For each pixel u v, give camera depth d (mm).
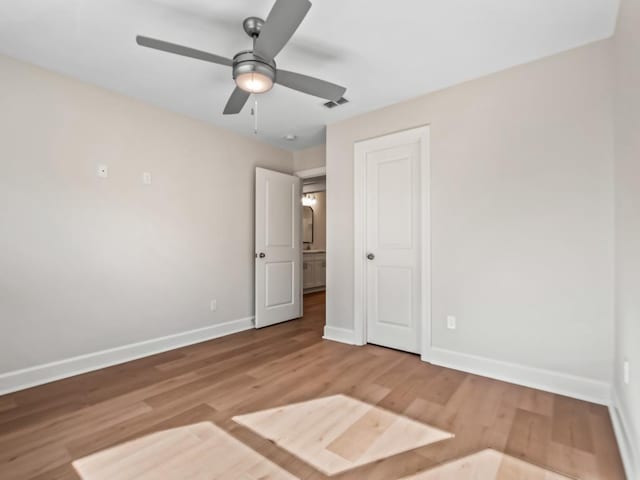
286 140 4066
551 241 2227
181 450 1600
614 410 1876
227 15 1849
